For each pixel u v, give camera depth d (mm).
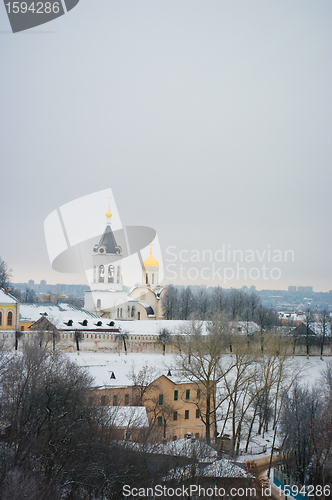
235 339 95938
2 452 48906
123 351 121875
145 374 82062
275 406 91188
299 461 71812
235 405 81500
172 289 186500
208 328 106250
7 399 56719
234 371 105688
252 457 80250
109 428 55562
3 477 44281
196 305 184500
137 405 75188
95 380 78188
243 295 191875
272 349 101125
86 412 56562
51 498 45344
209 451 61656
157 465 53500
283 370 100875
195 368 84625
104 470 49625
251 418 89938
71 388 58656
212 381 81812
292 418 75750
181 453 57438
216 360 83250
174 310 177500
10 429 54250
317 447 70688
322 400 84875
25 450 49781
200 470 53812
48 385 57438
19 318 117438
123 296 161375
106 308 158000
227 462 59969
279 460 77500
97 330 121062
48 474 49062
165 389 81625
